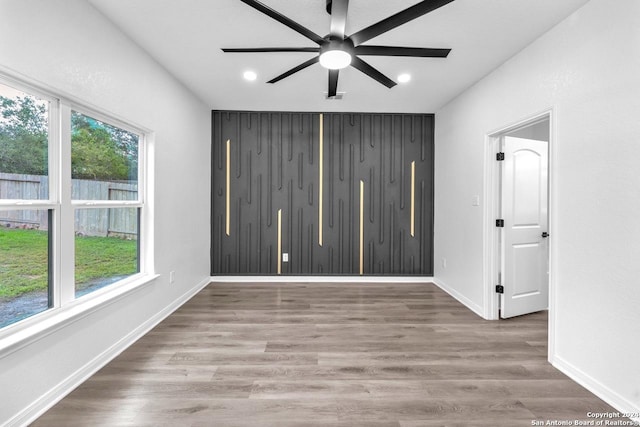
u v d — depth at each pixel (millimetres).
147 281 2658
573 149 2021
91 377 2000
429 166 4469
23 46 1550
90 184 2180
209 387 1905
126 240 2594
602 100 1814
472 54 2631
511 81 2676
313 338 2627
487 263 3105
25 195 1682
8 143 1589
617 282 1727
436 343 2549
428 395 1845
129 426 1570
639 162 1612
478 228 3240
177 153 3303
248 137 4387
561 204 2123
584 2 1921
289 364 2193
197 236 3900
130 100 2447
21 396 1555
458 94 3652
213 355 2314
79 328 1939
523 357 2316
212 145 4363
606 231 1792
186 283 3598
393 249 4484
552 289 2205
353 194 4449
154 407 1712
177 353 2340
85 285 2139
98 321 2119
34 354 1624
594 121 1868
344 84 3367
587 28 1916
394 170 4453
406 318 3105
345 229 4461
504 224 3064
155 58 2781
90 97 2018
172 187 3199
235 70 3023
